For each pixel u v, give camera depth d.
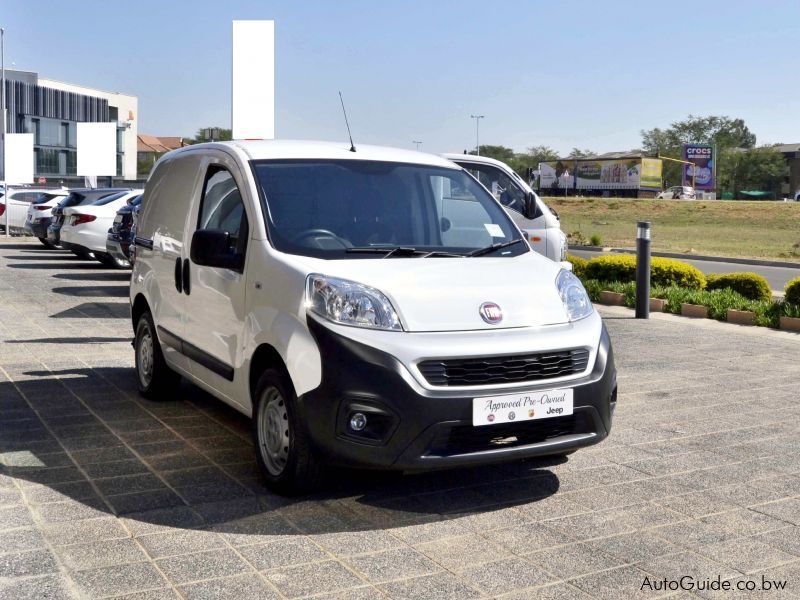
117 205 18.50
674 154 147.62
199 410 6.36
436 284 4.52
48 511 4.30
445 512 4.42
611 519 4.37
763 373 8.23
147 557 3.79
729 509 4.54
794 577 3.73
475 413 4.18
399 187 5.39
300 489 4.52
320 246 4.82
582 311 4.79
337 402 4.18
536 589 3.57
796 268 26.16
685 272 14.03
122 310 11.86
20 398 6.66
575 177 89.44
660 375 8.09
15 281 15.16
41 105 85.88
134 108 104.25
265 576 3.63
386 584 3.58
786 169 135.25
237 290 4.97
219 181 5.52
